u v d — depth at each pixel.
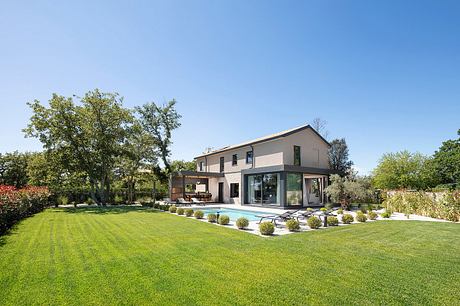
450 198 13.60
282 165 18.11
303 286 4.34
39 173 23.05
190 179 28.73
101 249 6.70
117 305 3.67
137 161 27.61
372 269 5.20
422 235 8.78
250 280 4.58
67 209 19.00
